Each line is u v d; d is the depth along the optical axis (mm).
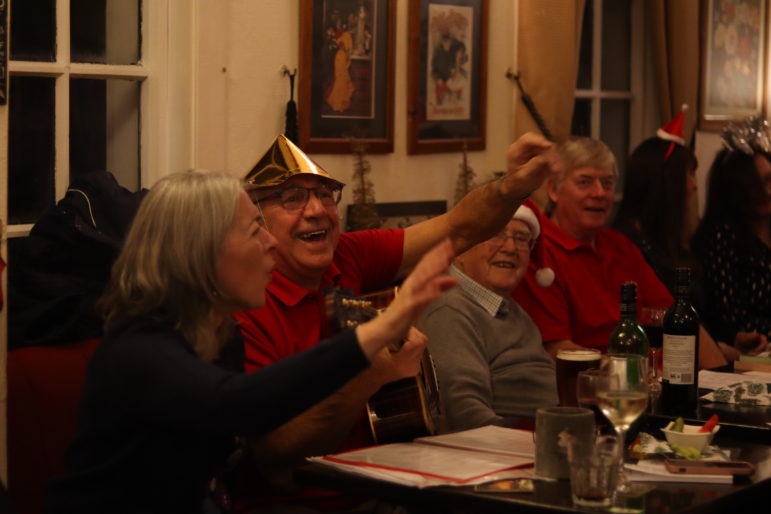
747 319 6863
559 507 2832
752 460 3391
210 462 2990
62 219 4395
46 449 3969
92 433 2932
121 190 4570
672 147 6547
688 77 8328
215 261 2982
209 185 3029
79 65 4852
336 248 4605
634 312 4180
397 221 6254
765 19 9672
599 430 3588
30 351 4098
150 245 2986
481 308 4812
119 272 3045
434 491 3010
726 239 6941
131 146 5160
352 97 5941
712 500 2941
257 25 5391
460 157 6719
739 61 9312
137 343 2850
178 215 2979
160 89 5141
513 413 4723
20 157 4727
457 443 3545
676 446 3338
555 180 5914
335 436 3756
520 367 4793
